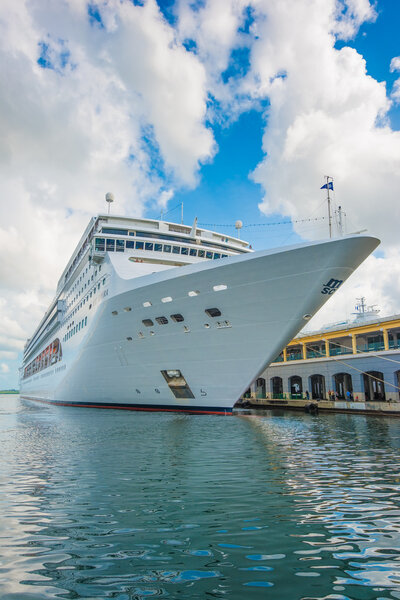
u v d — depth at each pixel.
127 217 29.66
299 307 18.08
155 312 22.06
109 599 3.97
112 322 25.17
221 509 6.71
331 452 12.34
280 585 4.23
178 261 27.75
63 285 44.72
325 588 4.16
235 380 21.03
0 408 42.00
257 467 10.05
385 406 27.78
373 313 43.91
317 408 33.12
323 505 6.89
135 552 5.05
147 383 24.75
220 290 19.36
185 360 22.17
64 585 4.23
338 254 16.58
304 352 41.06
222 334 20.39
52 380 47.31
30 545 5.27
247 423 20.45
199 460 10.99
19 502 7.15
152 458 11.32
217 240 30.67
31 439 15.25
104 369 27.55
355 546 5.20
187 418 21.91
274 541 5.36
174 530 5.77
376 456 11.67
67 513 6.54
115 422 20.83
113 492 7.77
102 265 28.03
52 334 51.09
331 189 19.25
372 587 4.18
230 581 4.32
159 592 4.10
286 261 17.41
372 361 32.34
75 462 10.77
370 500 7.18
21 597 3.98
